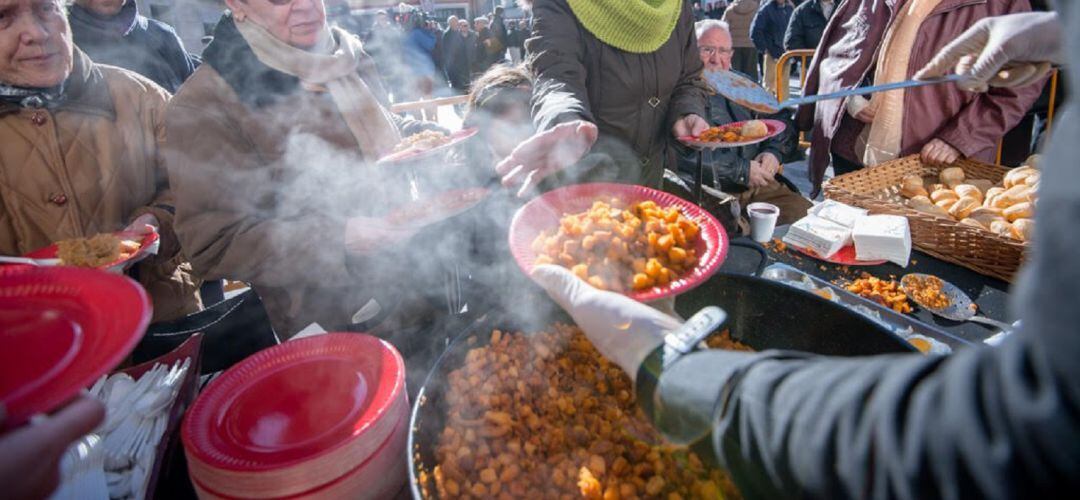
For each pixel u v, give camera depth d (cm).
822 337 108
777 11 567
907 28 252
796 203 310
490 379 104
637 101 201
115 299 65
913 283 160
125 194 179
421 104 345
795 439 44
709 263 100
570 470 88
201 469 76
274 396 90
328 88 163
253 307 147
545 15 186
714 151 290
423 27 899
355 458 78
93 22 246
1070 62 36
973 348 40
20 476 43
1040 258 34
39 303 66
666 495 84
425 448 85
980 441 33
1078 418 29
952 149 238
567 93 170
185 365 111
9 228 165
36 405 50
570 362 109
